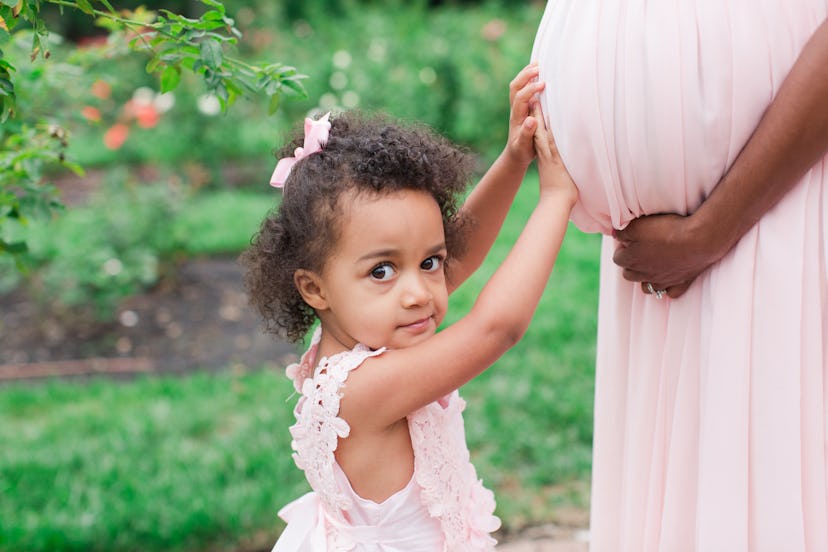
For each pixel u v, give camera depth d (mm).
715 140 1540
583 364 4621
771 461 1579
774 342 1563
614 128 1579
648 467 1835
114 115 8992
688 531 1749
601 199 1662
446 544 1682
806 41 1526
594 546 2023
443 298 1642
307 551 1776
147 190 6512
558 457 3842
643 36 1538
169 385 4770
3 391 4828
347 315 1613
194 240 6938
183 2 12188
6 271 6145
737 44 1508
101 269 5863
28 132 2398
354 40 9695
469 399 4383
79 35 12727
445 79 8734
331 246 1595
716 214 1566
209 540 3354
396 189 1574
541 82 1682
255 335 5641
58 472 3842
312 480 1703
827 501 1588
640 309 1852
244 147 9086
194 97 8398
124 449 4047
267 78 1913
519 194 7359
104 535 3342
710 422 1626
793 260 1544
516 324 1590
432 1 12188
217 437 4188
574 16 1598
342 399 1612
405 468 1666
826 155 1543
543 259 1616
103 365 5328
